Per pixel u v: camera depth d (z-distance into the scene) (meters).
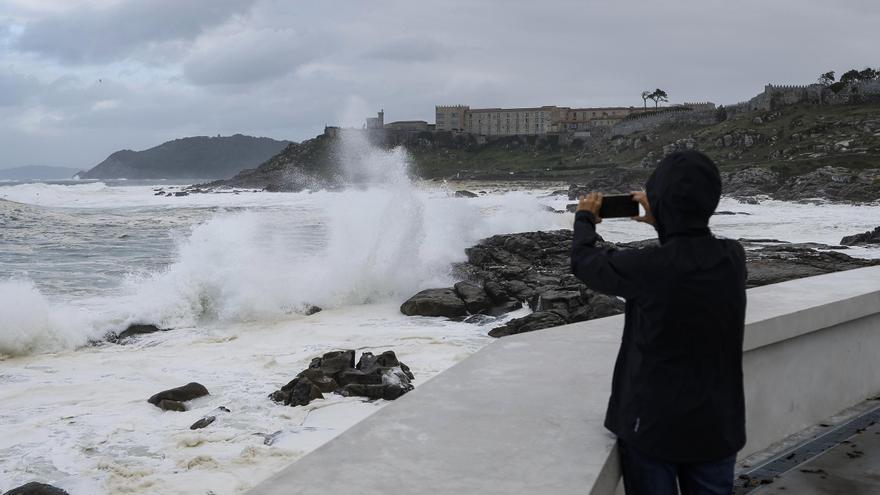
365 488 1.82
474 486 1.84
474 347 11.54
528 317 12.65
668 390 1.92
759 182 72.50
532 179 118.38
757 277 16.81
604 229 36.41
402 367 9.48
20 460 6.83
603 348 3.16
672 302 1.89
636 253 1.97
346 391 8.73
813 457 3.25
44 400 8.83
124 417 8.09
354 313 14.87
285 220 38.19
